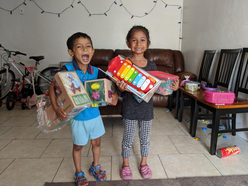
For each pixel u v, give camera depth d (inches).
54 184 50.9
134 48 48.4
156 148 70.3
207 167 58.8
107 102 44.6
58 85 40.2
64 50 144.1
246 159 63.2
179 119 97.1
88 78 46.7
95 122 47.9
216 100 61.7
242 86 78.3
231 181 51.8
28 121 98.9
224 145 72.2
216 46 96.3
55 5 137.3
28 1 135.9
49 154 66.6
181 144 73.5
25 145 73.0
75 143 47.5
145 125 51.7
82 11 138.6
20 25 139.2
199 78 104.1
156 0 138.5
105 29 141.6
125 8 139.0
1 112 113.6
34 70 127.4
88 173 55.5
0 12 136.6
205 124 94.0
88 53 43.1
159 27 142.5
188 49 130.6
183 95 92.6
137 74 41.4
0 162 61.5
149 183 51.1
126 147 53.2
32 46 142.6
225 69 83.5
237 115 81.5
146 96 41.5
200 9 112.7
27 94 125.6
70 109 37.9
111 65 41.9
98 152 52.1
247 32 75.3
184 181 51.8
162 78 47.4
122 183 51.1
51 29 140.6
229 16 85.9
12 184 51.3
